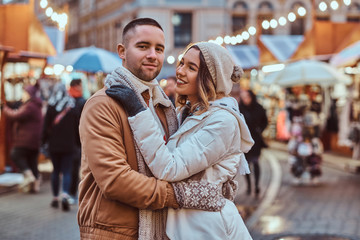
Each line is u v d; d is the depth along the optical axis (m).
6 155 11.21
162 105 2.88
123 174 2.46
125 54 2.72
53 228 6.65
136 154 2.58
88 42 39.88
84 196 2.65
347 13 30.20
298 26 30.84
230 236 2.69
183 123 2.81
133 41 2.67
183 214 2.63
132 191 2.46
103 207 2.56
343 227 6.61
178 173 2.54
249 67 18.77
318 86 16.78
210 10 30.53
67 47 43.62
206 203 2.60
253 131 9.05
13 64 13.32
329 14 30.25
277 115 21.48
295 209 7.86
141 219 2.56
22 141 9.05
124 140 2.57
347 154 15.54
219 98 2.85
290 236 6.10
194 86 2.80
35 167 9.34
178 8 30.47
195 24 30.72
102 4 36.88
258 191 9.18
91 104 2.57
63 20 10.94
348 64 13.84
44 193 9.24
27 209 7.82
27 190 9.25
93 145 2.49
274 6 31.00
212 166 2.71
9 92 12.63
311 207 7.99
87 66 10.94
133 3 31.50
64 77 15.38
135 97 2.60
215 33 30.56
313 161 10.26
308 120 10.31
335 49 15.73
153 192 2.49
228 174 2.73
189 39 30.89
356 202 8.33
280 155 16.70
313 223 6.88
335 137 16.66
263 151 18.12
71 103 8.02
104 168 2.46
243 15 31.31
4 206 8.04
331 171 12.33
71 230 6.55
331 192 9.35
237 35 15.86
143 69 2.66
